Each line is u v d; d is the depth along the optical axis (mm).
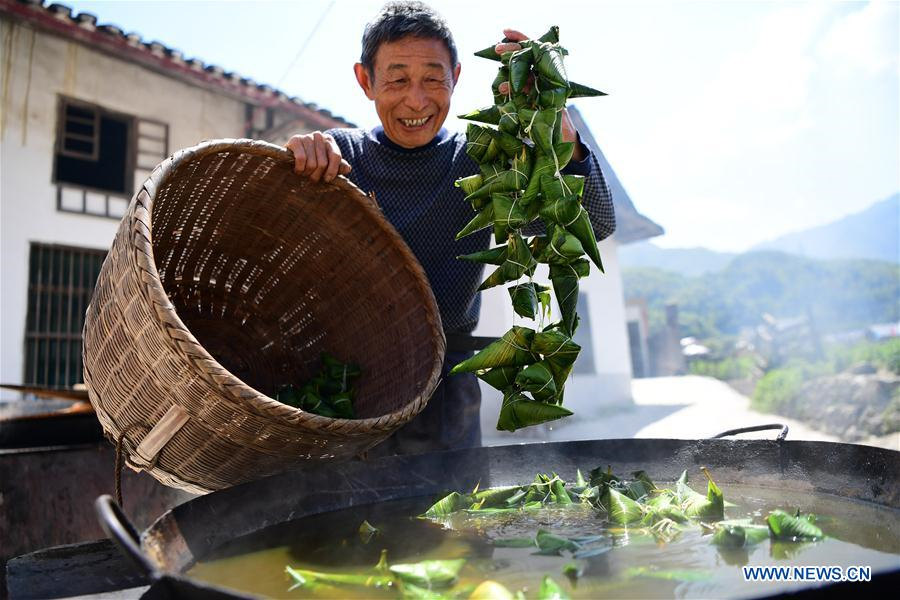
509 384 1516
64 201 7523
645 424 9773
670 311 28219
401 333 1948
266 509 1405
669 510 1359
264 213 2031
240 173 1865
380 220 1902
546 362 1492
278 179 1926
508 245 1570
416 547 1244
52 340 7293
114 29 7406
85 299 7602
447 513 1494
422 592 983
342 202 1958
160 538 1074
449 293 2256
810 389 9883
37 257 7277
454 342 2279
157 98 8383
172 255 1975
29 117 7305
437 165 2211
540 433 8914
